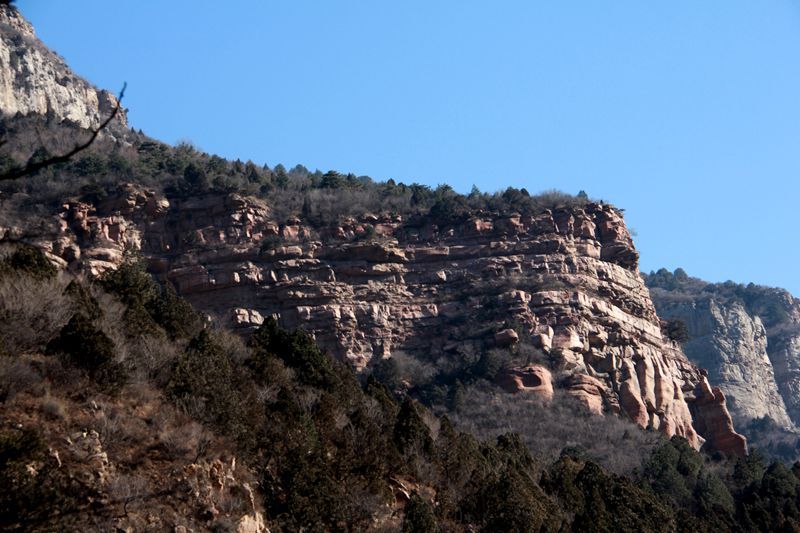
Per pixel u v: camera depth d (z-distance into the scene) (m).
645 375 157.25
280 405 66.81
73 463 51.03
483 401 139.50
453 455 75.12
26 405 53.56
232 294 158.75
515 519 70.56
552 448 126.56
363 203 173.25
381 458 68.69
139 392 58.81
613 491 86.62
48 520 46.28
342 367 84.12
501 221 171.25
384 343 157.25
